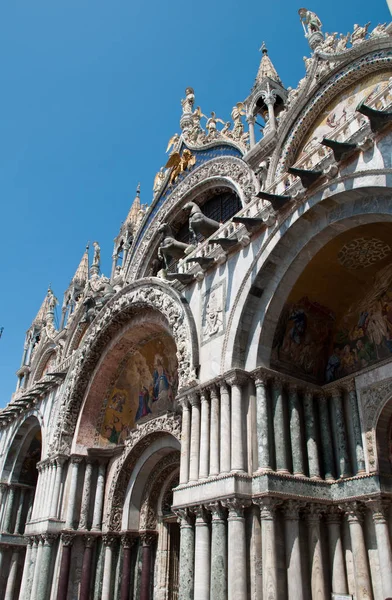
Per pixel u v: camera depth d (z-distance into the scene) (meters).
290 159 18.31
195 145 26.98
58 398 26.78
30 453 31.94
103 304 25.61
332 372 15.45
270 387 14.43
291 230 14.38
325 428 14.52
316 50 18.27
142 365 23.58
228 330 15.34
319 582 12.30
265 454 13.30
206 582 12.88
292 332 15.28
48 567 21.52
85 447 23.73
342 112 17.23
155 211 29.45
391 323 14.04
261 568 12.26
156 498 21.91
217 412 14.77
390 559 11.91
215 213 25.89
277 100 24.53
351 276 14.95
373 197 12.36
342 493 13.34
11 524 30.14
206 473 14.20
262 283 15.12
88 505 22.59
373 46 16.22
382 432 13.50
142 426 21.88
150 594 20.23
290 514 12.71
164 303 18.95
